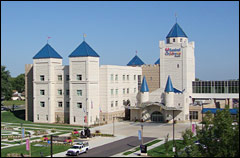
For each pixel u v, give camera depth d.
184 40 122.19
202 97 124.12
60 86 109.31
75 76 104.12
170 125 100.00
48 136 82.75
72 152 62.53
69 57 104.88
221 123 48.56
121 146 71.00
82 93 102.94
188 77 120.00
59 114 109.50
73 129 95.12
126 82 119.81
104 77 107.94
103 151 66.44
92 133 85.56
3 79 154.00
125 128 95.62
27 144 61.31
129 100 121.69
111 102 110.00
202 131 51.16
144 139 78.31
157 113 108.12
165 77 122.06
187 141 52.84
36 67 111.88
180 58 119.06
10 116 126.38
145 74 127.25
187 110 106.25
